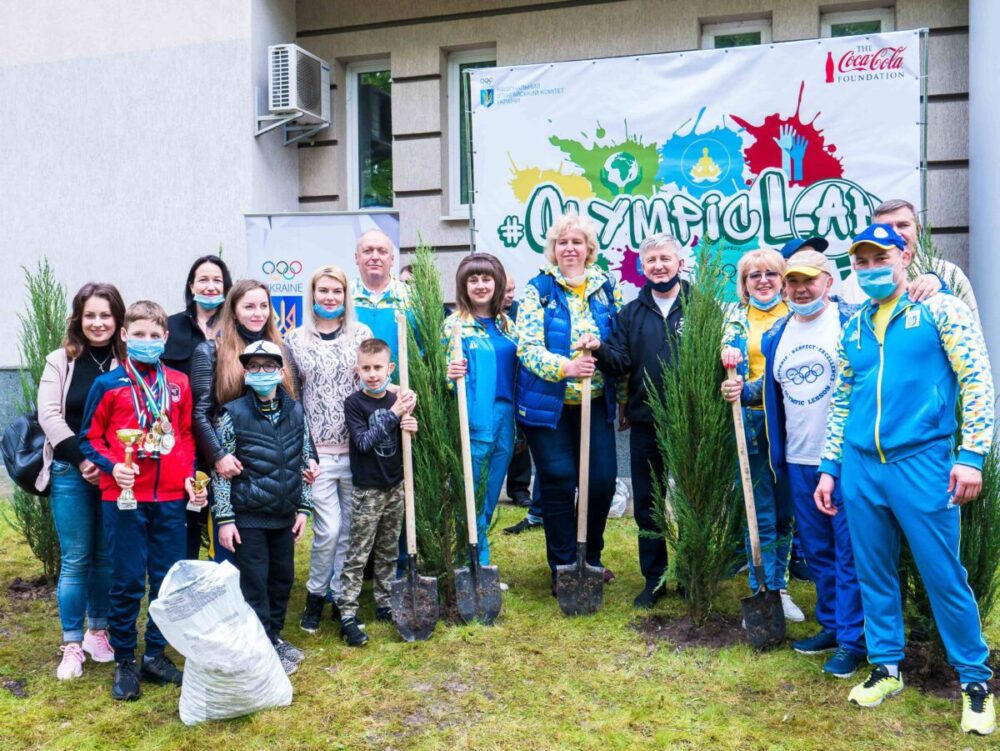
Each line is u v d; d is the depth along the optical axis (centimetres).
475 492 498
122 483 377
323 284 457
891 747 342
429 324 486
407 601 454
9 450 418
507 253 757
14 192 904
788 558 487
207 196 842
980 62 658
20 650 450
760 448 471
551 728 361
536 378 494
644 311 493
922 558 357
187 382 411
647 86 718
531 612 490
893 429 357
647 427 491
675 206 720
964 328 350
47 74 886
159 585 400
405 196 872
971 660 358
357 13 873
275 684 380
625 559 583
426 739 354
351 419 449
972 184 684
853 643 401
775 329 439
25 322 557
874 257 358
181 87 843
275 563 423
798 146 689
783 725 360
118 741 357
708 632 454
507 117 748
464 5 844
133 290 873
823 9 762
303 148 899
